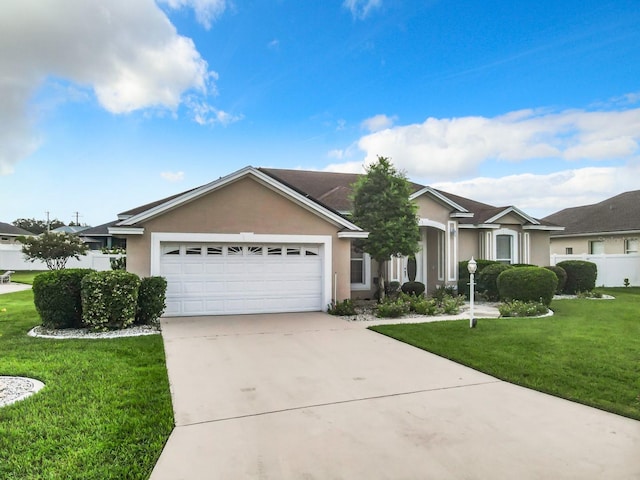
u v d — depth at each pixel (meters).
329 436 4.10
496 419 4.51
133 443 3.88
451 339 8.41
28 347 7.62
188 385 5.64
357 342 8.35
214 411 4.73
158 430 4.15
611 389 5.40
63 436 4.00
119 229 10.73
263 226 11.86
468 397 5.20
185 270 11.44
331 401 5.06
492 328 9.55
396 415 4.62
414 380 5.89
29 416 4.44
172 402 4.99
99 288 9.13
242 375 6.12
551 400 5.10
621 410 4.72
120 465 3.49
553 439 4.02
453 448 3.84
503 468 3.49
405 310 12.03
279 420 4.49
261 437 4.08
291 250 12.30
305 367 6.55
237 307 11.80
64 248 28.67
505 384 5.72
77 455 3.63
